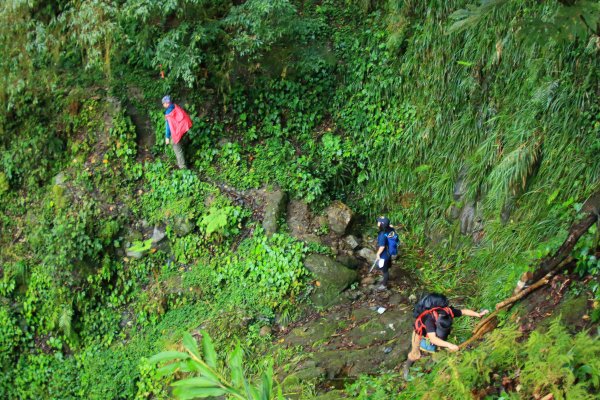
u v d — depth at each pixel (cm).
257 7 1001
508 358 570
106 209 1087
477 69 981
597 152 786
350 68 1160
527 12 896
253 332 912
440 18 1026
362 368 767
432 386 603
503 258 859
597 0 455
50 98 1152
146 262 1066
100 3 1004
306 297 941
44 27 1069
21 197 1133
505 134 917
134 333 1027
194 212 1054
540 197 843
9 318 1062
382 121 1111
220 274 1003
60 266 1048
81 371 1023
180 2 1010
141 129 1145
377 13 1178
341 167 1118
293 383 753
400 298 907
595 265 625
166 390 912
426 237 1034
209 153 1112
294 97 1159
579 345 510
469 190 962
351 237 1040
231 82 1163
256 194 1069
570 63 830
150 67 1174
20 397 1042
